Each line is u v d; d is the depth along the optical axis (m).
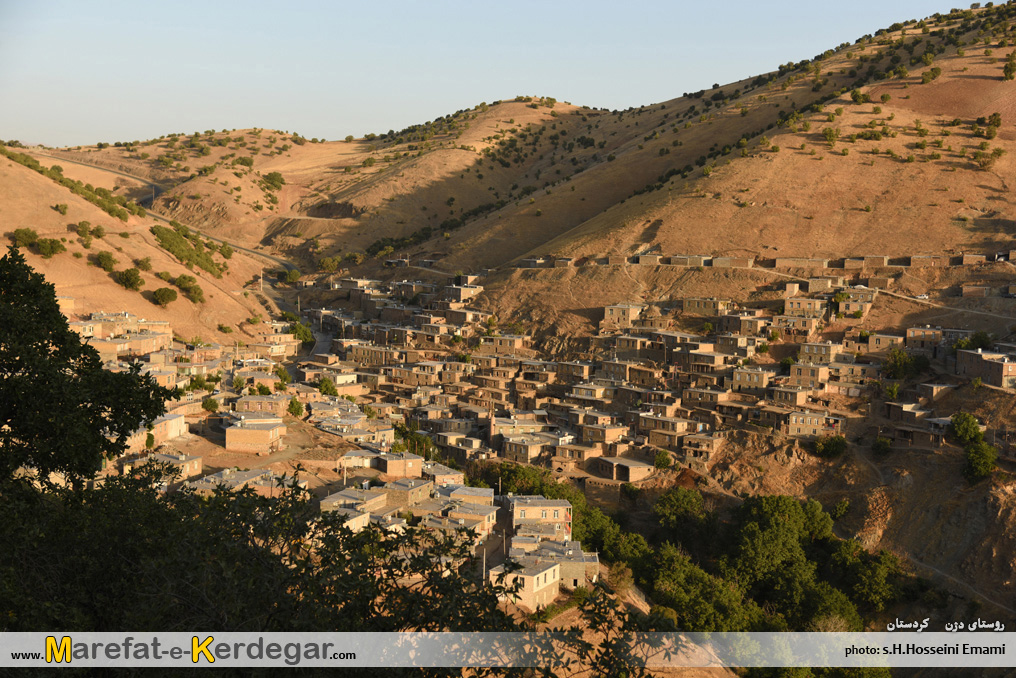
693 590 102.25
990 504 124.50
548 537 103.75
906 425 149.75
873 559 123.94
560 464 161.88
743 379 173.25
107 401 43.22
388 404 191.25
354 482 115.88
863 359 176.38
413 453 147.50
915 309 193.25
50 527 40.66
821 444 149.50
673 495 138.12
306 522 39.84
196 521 39.41
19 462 40.00
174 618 36.12
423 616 34.19
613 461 159.12
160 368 153.88
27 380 39.69
